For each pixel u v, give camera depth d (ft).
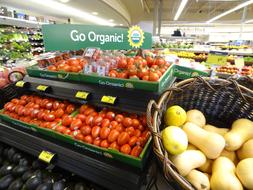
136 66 4.02
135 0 29.32
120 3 31.17
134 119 3.65
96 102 3.84
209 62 10.93
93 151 3.43
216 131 3.18
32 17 27.81
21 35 22.84
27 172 4.09
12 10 24.59
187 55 15.28
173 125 3.01
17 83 4.97
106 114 3.89
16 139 4.39
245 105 3.24
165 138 2.53
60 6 26.13
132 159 2.99
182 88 3.16
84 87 4.01
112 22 48.24
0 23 21.52
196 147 2.87
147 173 3.43
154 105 2.84
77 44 4.71
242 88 3.16
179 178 2.13
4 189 4.04
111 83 3.73
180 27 63.82
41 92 4.61
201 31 64.23
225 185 2.38
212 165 2.80
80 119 3.92
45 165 4.18
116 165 3.22
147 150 3.18
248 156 2.80
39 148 4.00
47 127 3.96
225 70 9.87
